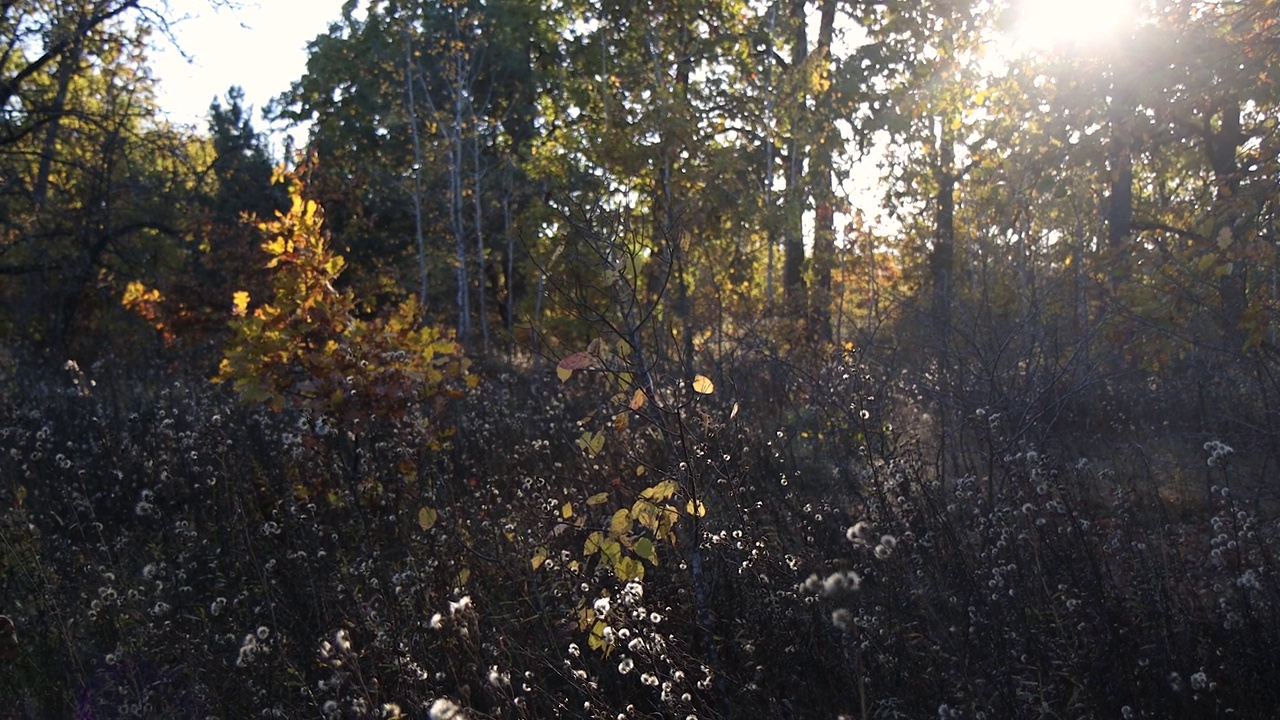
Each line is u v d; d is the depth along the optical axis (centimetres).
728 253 1355
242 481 659
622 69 1487
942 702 355
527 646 443
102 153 1867
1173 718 349
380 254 2828
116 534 630
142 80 1859
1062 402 714
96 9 1703
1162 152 998
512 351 1850
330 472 661
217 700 427
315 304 710
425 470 681
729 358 973
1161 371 857
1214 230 707
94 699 452
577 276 505
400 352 695
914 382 858
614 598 436
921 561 439
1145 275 787
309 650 456
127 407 945
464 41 2691
